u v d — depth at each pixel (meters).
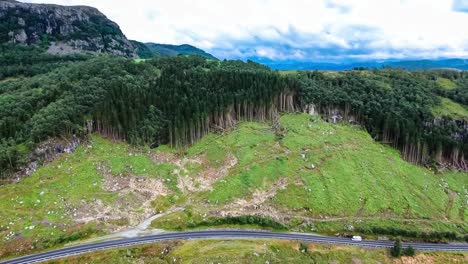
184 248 106.75
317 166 159.25
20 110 162.62
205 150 166.50
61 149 149.50
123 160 151.38
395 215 135.88
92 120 165.75
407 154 180.12
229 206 132.75
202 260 100.38
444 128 194.00
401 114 197.38
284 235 120.38
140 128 164.88
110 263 98.69
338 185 147.50
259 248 109.38
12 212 116.94
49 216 116.81
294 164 158.88
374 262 109.94
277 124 195.50
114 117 163.00
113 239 111.00
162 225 120.25
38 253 102.75
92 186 133.62
